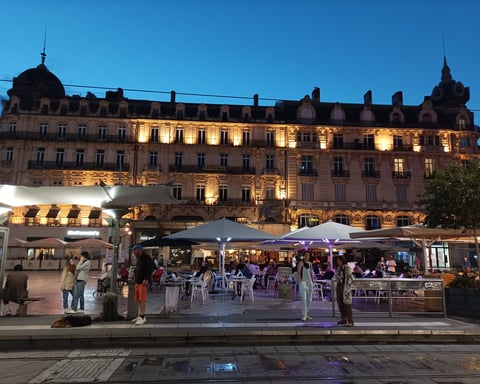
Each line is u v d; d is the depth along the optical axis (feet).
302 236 51.21
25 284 37.04
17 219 123.44
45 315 36.60
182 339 28.55
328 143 138.31
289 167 135.13
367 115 141.90
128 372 21.47
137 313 34.22
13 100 132.16
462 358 24.76
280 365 22.85
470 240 57.00
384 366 22.90
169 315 35.60
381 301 50.49
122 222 37.91
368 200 136.15
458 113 144.15
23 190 36.04
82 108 132.87
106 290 54.49
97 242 92.79
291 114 142.61
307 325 31.55
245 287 53.62
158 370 21.81
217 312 38.55
